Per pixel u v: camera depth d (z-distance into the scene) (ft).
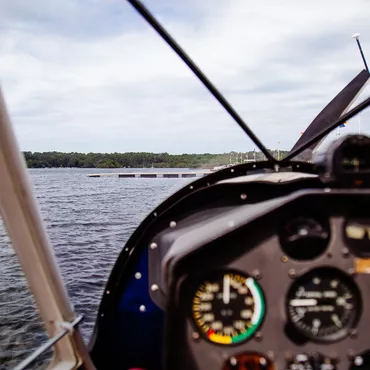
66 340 1.92
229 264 1.53
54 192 60.54
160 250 1.88
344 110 1.95
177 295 1.52
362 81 1.98
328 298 1.55
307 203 1.52
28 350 10.98
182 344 1.54
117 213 39.60
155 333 1.99
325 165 1.59
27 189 1.74
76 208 43.14
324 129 1.83
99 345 2.01
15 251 1.83
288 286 1.54
